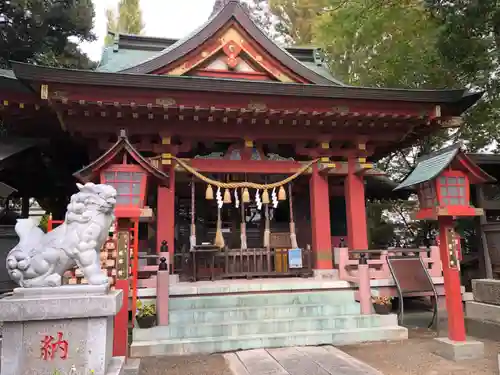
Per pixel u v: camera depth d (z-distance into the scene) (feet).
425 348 22.47
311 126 34.04
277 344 22.90
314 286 28.45
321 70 45.27
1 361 12.84
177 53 33.76
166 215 31.94
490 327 24.91
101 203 14.98
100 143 32.17
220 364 19.98
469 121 50.85
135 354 21.29
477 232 39.19
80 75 27.25
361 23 49.49
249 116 31.12
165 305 23.70
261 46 35.60
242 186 33.01
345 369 18.61
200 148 38.88
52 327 13.30
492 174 40.24
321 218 34.47
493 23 38.50
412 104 33.12
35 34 49.62
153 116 30.63
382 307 26.11
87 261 14.48
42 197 48.29
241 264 33.55
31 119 32.09
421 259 28.48
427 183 21.83
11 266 14.06
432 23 45.37
